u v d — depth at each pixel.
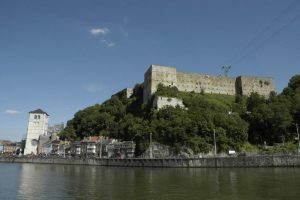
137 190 60.28
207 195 52.97
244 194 53.06
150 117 173.75
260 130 158.25
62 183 73.75
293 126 153.75
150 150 151.38
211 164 117.38
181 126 145.25
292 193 53.12
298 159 105.06
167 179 78.75
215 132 142.12
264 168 104.00
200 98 188.62
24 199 52.91
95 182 74.75
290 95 180.50
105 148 186.75
